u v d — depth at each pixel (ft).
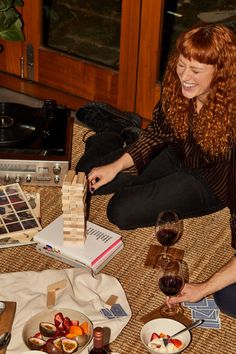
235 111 8.02
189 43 7.66
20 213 9.55
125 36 11.84
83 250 8.84
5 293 8.25
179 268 7.82
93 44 12.44
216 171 8.89
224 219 9.91
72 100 12.80
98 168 9.32
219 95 7.93
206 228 9.73
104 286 8.46
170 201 9.31
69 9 12.43
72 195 8.48
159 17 11.36
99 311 8.12
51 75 12.94
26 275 8.48
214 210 9.48
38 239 8.95
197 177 9.29
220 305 8.30
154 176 9.75
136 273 8.93
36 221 9.46
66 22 12.53
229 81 7.85
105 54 12.39
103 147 10.45
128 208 9.37
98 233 9.10
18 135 9.93
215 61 7.70
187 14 11.75
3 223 9.37
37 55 12.85
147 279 8.85
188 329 7.79
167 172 9.73
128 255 9.20
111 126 11.18
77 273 8.57
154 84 12.03
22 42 12.84
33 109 10.53
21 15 12.53
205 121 8.20
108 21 12.17
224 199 9.10
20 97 12.96
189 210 9.41
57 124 10.37
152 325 7.87
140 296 8.60
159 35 11.53
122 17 11.70
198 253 9.32
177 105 8.60
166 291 7.71
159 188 9.37
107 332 7.89
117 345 7.91
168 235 8.50
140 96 12.30
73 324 7.74
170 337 7.68
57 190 10.19
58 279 8.45
